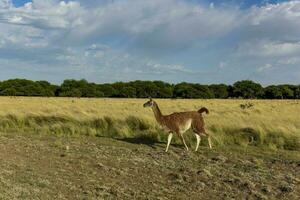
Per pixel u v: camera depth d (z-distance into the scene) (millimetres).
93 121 21500
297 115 25812
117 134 19094
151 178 11312
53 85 101062
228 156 14398
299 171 12469
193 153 14828
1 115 23844
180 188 10469
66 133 19250
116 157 13555
